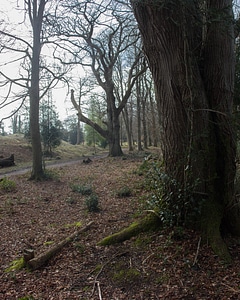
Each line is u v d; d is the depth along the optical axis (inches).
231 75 170.2
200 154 164.1
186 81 158.7
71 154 1255.5
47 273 150.9
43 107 1035.9
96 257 163.6
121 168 562.3
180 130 166.7
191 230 165.2
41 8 446.3
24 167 717.9
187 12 151.4
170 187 172.7
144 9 160.2
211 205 167.0
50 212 281.1
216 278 129.6
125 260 155.9
